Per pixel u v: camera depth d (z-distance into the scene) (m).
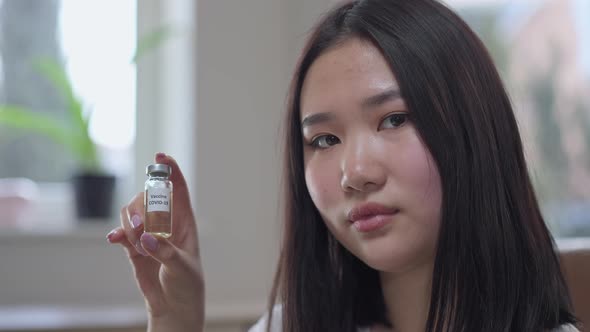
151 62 1.99
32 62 1.82
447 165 0.68
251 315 1.52
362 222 0.68
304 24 1.80
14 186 1.87
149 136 1.98
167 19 1.96
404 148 0.67
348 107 0.69
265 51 1.84
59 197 1.93
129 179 1.97
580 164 1.83
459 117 0.70
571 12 1.87
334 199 0.70
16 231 1.66
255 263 1.81
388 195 0.67
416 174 0.67
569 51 1.86
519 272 0.72
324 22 0.76
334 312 0.85
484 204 0.70
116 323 1.36
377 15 0.71
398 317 0.79
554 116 1.84
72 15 1.95
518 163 0.75
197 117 1.77
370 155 0.67
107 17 1.96
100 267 1.73
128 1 1.97
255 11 1.83
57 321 1.37
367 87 0.68
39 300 1.68
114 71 1.96
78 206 1.80
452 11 0.75
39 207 1.90
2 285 1.66
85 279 1.72
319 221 0.85
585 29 1.86
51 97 1.94
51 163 1.94
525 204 0.75
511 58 1.86
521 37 1.87
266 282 1.82
